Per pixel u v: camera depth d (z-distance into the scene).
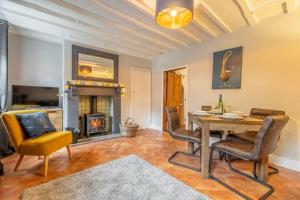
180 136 2.44
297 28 2.33
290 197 1.69
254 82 2.81
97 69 4.07
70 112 3.61
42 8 2.39
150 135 4.25
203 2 2.20
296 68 2.35
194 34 3.31
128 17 2.60
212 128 2.02
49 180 1.93
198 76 3.80
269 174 2.19
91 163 2.43
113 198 1.59
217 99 3.39
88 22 2.80
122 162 2.46
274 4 2.25
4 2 2.21
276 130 1.66
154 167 2.30
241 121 1.92
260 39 2.72
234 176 2.11
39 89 3.52
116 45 4.04
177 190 1.74
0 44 2.70
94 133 4.20
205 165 2.04
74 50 3.70
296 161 2.34
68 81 3.59
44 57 3.80
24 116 2.32
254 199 1.64
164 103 4.83
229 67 3.16
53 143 2.19
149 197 1.61
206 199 1.60
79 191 1.70
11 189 1.74
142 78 5.07
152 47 4.19
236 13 2.50
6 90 2.77
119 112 4.50
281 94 2.50
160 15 1.90
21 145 2.09
